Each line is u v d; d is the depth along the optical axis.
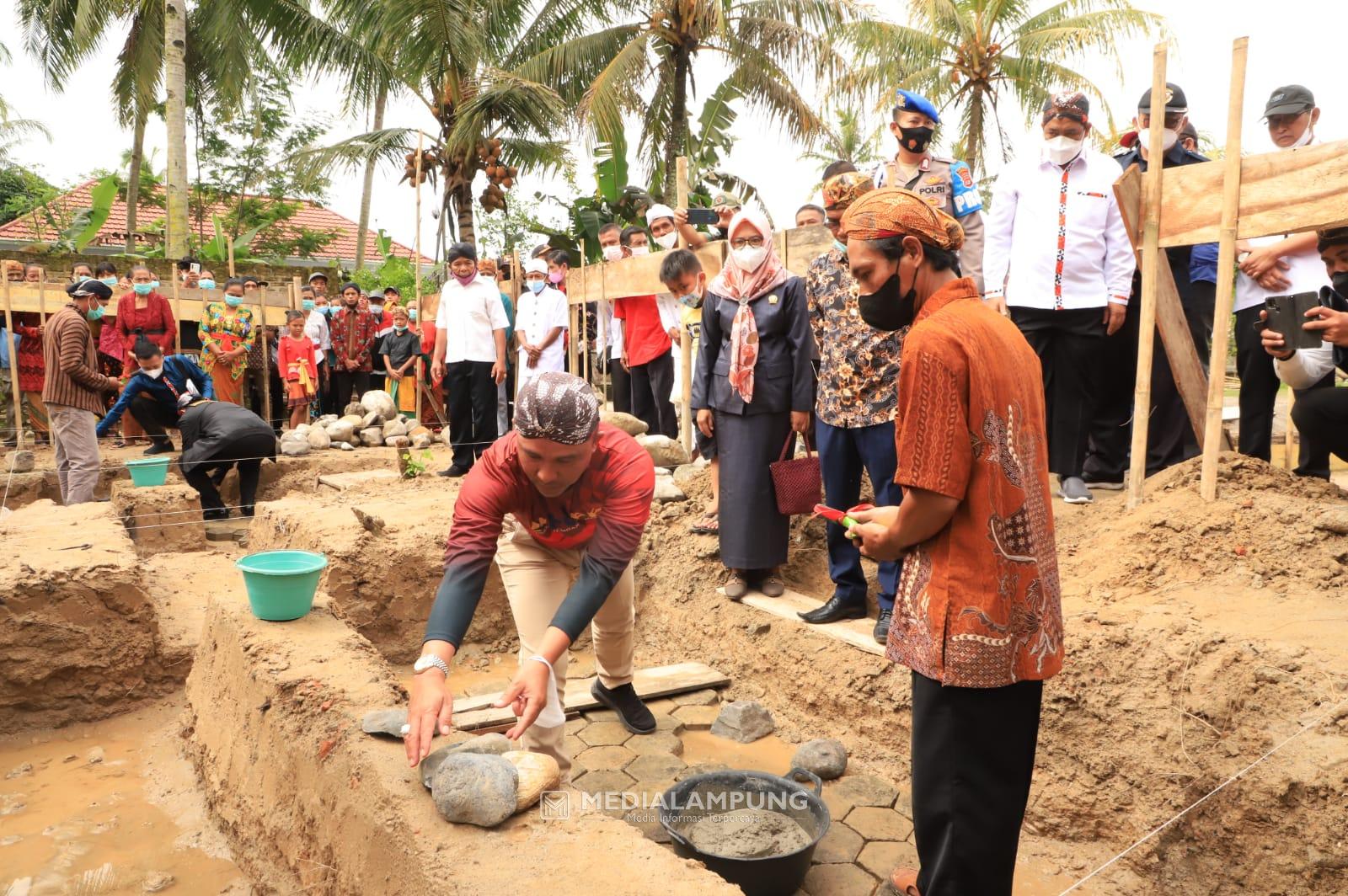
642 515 2.45
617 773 3.46
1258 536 3.45
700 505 5.27
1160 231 3.99
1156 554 3.59
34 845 3.17
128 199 20.53
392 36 12.46
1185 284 4.96
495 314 7.29
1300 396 3.63
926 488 1.87
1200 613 3.09
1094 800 2.94
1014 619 1.93
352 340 11.10
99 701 4.22
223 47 16.62
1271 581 3.25
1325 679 2.56
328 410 11.29
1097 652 3.06
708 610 4.66
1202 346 4.94
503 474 2.46
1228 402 7.61
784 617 4.26
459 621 2.33
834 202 3.78
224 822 3.24
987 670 1.92
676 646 4.76
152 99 17.61
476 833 2.15
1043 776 3.10
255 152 24.05
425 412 11.14
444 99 13.38
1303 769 2.42
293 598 3.54
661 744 3.72
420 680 2.23
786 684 4.09
